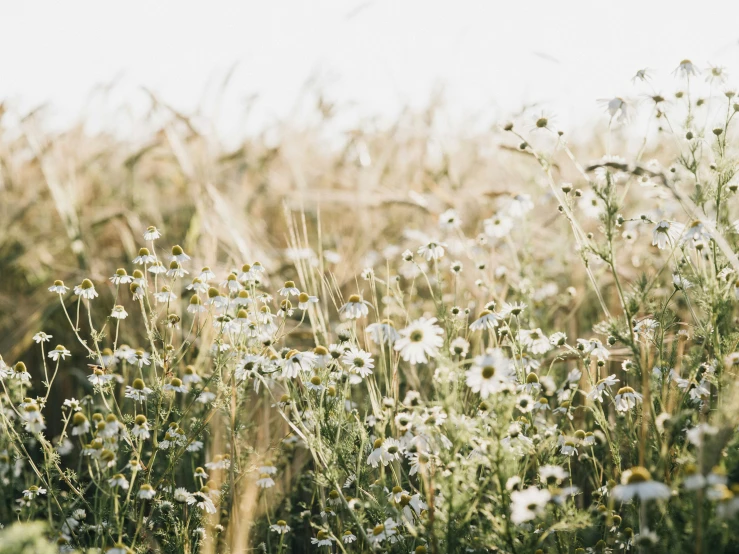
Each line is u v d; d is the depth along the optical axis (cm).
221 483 323
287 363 295
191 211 609
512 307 324
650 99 310
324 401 302
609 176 262
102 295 522
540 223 526
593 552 254
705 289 278
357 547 280
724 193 294
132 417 310
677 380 278
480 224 538
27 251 581
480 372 235
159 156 649
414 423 248
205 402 335
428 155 675
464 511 231
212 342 356
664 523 227
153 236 345
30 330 433
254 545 319
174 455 308
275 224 646
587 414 351
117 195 678
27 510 314
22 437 346
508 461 234
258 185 634
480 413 246
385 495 271
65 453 382
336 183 671
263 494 327
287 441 332
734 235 303
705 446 197
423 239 497
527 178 539
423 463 246
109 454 263
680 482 217
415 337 252
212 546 292
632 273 438
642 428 241
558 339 306
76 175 642
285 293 340
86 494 363
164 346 323
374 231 594
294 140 697
